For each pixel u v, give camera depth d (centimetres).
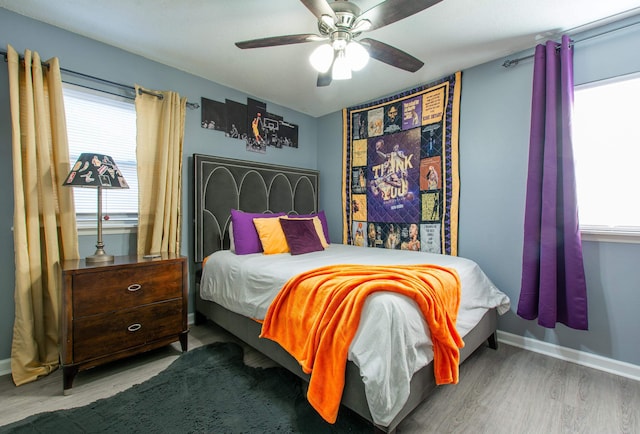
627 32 187
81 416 144
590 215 206
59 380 178
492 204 242
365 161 331
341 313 133
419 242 284
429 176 277
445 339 136
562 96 196
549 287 197
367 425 138
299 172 349
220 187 277
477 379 181
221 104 291
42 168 186
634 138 190
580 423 143
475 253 252
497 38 211
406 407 126
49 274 188
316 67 166
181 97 261
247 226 256
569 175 192
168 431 135
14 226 177
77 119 216
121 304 183
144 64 241
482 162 247
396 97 303
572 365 200
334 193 367
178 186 250
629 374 186
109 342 179
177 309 208
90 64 215
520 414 149
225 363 194
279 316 168
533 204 207
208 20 194
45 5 180
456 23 193
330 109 361
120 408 150
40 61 187
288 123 355
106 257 192
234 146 302
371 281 142
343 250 280
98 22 197
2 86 183
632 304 187
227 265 226
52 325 191
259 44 168
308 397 134
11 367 180
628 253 188
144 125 235
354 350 125
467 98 255
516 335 230
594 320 198
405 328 124
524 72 226
